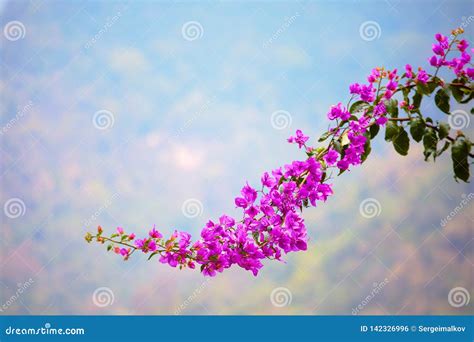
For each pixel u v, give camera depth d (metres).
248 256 1.88
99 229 1.96
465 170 1.87
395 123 1.87
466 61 1.88
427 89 1.87
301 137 1.93
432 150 1.87
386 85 1.88
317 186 1.89
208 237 1.90
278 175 1.90
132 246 1.94
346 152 1.89
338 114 1.90
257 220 1.88
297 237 1.86
